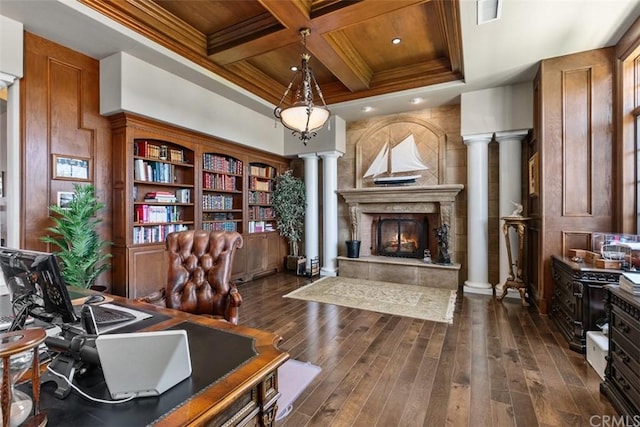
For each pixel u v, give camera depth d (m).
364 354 2.78
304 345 2.96
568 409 2.00
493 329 3.33
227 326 1.55
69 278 3.12
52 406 0.92
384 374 2.44
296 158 6.79
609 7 2.72
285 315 3.80
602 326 2.66
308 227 6.37
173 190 4.67
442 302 4.30
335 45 3.72
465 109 4.69
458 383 2.31
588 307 2.77
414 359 2.68
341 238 6.35
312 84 5.29
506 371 2.47
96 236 3.44
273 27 3.43
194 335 1.44
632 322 1.85
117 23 3.13
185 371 1.04
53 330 1.48
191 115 4.39
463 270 5.23
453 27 3.30
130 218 3.81
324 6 3.02
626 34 3.09
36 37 3.20
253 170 6.00
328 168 6.09
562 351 2.81
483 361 2.64
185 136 4.52
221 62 4.16
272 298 4.52
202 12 3.43
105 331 1.45
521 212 4.48
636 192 3.14
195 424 0.84
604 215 3.39
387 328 3.38
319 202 6.60
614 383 2.06
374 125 5.99
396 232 6.11
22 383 1.06
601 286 2.73
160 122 4.07
